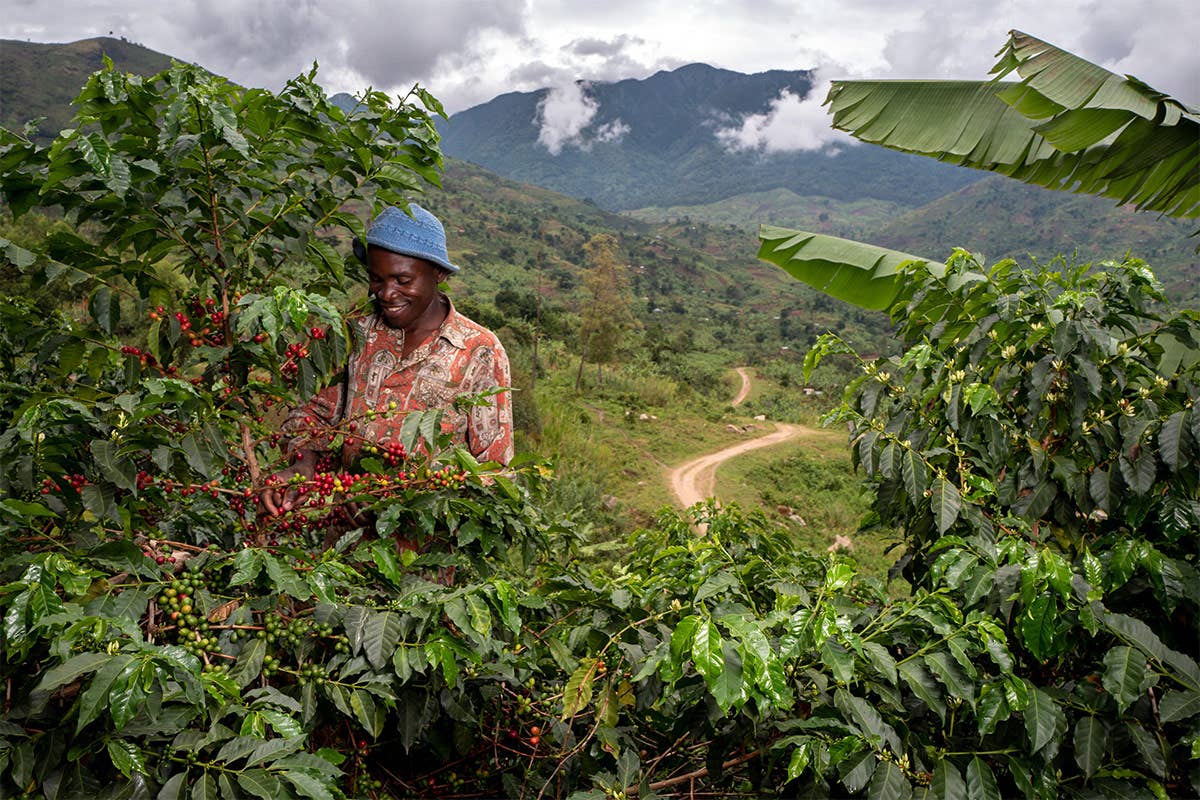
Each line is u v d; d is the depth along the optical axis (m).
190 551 1.81
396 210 2.15
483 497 1.92
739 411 45.62
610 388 38.19
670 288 152.88
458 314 2.32
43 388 1.76
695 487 25.11
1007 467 2.14
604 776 1.68
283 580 1.54
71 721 1.35
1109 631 1.68
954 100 4.11
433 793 2.03
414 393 2.25
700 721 1.73
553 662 2.20
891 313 2.56
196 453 1.57
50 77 187.38
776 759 1.67
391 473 1.95
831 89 4.42
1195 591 1.78
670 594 2.00
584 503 17.53
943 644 1.69
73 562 1.46
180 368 1.85
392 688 1.73
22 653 1.27
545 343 48.59
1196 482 1.87
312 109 1.91
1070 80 3.22
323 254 1.97
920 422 2.25
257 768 1.29
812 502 26.12
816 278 4.37
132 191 1.75
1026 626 1.61
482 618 1.59
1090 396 2.10
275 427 2.55
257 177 1.85
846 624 1.53
